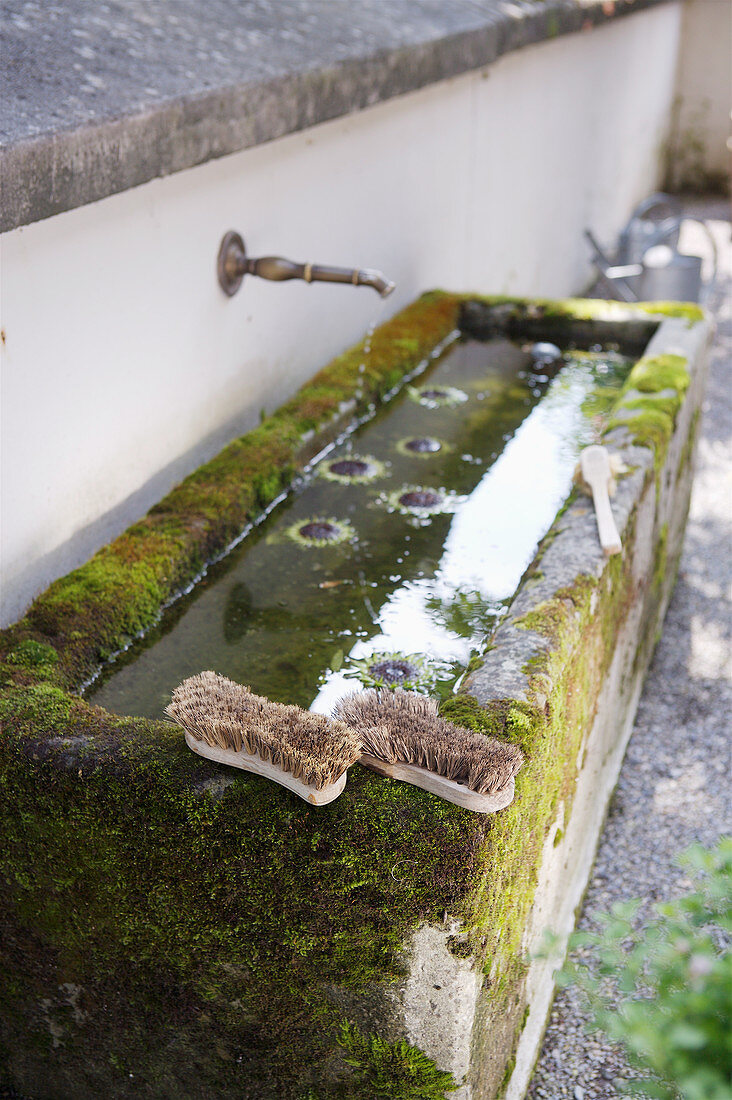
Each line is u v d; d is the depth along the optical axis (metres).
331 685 1.94
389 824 1.36
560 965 2.18
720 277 8.24
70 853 1.56
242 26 2.63
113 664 1.97
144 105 1.88
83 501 2.15
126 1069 1.77
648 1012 1.21
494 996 1.58
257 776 1.46
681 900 1.32
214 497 2.44
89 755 1.52
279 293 2.96
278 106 2.38
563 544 2.18
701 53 10.79
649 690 3.35
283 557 2.40
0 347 1.81
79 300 2.03
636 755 3.04
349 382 3.17
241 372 2.82
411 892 1.35
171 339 2.42
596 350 3.77
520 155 5.31
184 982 1.60
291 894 1.43
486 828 1.38
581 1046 2.14
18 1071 1.88
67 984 1.71
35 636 1.87
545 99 5.58
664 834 2.73
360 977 1.46
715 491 4.80
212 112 2.11
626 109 8.12
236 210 2.64
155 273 2.31
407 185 3.80
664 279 6.20
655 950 1.29
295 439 2.77
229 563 2.36
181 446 2.56
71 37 2.05
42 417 1.96
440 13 3.68
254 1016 1.59
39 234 1.88
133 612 2.04
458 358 3.68
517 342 3.84
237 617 2.15
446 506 2.66
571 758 2.00
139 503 2.39
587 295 7.59
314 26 2.89
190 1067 1.71
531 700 1.63
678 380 3.05
